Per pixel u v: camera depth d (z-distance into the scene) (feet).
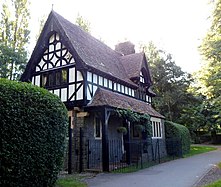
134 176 34.96
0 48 68.90
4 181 20.45
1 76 68.64
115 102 47.70
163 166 45.96
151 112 64.34
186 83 110.83
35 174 23.20
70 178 34.04
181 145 67.72
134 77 65.26
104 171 40.22
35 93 24.40
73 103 46.50
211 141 124.57
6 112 21.21
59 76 50.49
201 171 38.06
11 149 21.16
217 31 45.27
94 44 62.39
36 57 53.98
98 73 49.62
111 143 52.34
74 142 44.65
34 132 23.44
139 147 52.06
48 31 52.65
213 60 45.68
